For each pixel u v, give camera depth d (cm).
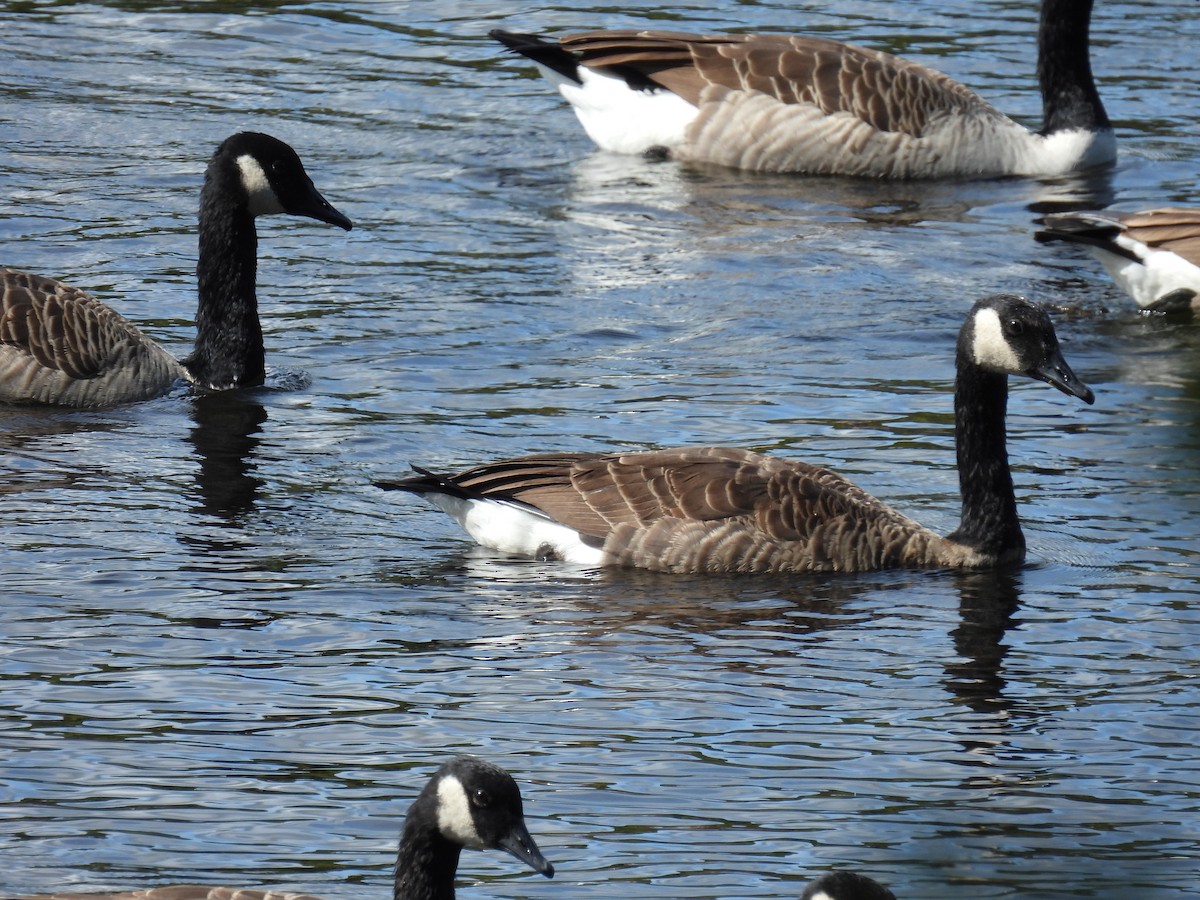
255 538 1524
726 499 1519
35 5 3055
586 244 2284
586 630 1384
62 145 2497
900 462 1717
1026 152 2609
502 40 2664
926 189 2558
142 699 1241
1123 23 3106
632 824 1109
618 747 1202
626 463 1545
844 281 2192
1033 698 1289
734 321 2067
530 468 1553
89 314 1847
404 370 1919
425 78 2838
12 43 2869
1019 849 1085
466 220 2348
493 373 1911
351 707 1244
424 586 1455
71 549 1479
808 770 1179
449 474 1556
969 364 1543
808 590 1477
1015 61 2923
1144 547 1558
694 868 1060
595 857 1073
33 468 1650
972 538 1545
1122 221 2175
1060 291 2214
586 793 1143
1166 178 2575
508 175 2511
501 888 1045
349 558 1499
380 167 2503
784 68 2605
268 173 1870
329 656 1319
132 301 2066
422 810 982
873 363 1964
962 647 1373
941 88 2614
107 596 1399
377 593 1434
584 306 2098
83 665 1287
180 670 1287
